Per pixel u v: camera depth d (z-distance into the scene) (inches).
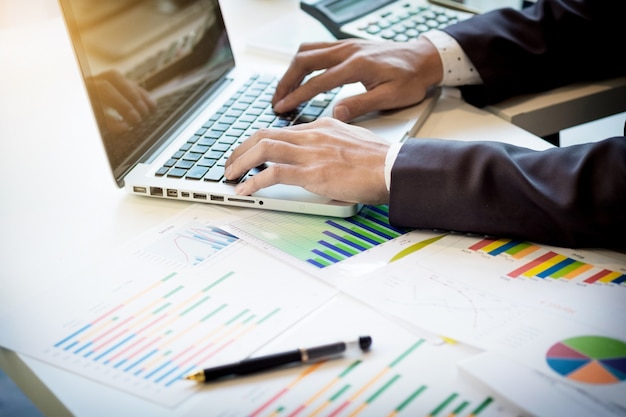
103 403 21.0
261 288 25.6
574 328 22.4
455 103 39.0
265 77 41.1
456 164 28.1
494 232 27.7
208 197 30.9
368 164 29.9
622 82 39.8
